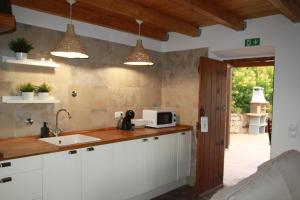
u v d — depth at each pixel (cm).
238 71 1019
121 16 338
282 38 311
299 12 277
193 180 396
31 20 280
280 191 158
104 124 356
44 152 229
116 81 368
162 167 353
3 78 263
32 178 224
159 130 358
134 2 285
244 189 141
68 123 318
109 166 287
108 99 359
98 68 345
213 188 380
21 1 256
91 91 339
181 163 383
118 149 295
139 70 399
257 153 602
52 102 284
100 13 323
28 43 277
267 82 1041
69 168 250
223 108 396
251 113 922
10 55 267
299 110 298
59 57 305
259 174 166
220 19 293
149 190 337
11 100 258
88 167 267
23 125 281
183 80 408
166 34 422
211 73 362
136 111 398
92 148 269
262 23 326
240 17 328
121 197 302
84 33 327
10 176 210
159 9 309
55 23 300
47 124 299
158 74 430
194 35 380
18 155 213
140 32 373
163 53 434
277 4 236
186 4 248
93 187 272
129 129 357
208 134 363
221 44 364
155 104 428
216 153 384
